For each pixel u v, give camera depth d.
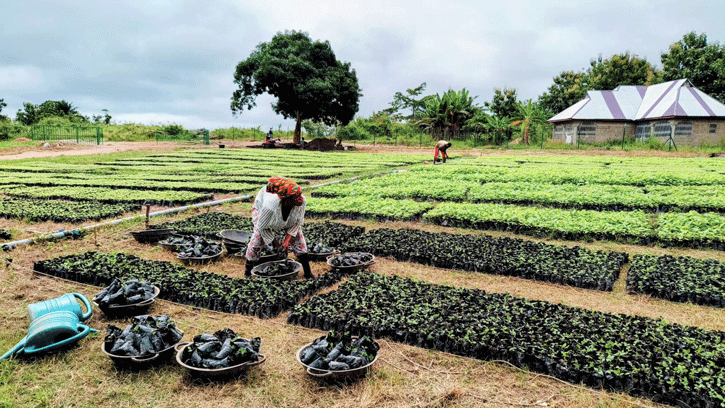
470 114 56.62
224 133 66.06
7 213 12.85
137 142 52.66
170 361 5.50
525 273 8.46
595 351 5.40
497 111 61.06
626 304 7.33
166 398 4.85
